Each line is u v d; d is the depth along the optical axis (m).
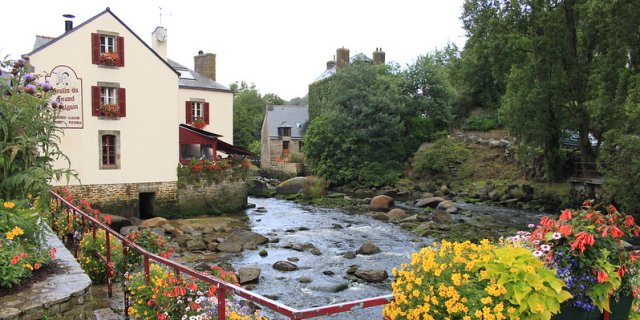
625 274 3.95
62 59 18.58
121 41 19.89
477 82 36.50
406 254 14.16
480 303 3.38
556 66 20.62
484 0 21.89
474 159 32.44
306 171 43.31
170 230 16.75
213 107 27.95
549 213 22.00
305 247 14.96
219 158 24.62
